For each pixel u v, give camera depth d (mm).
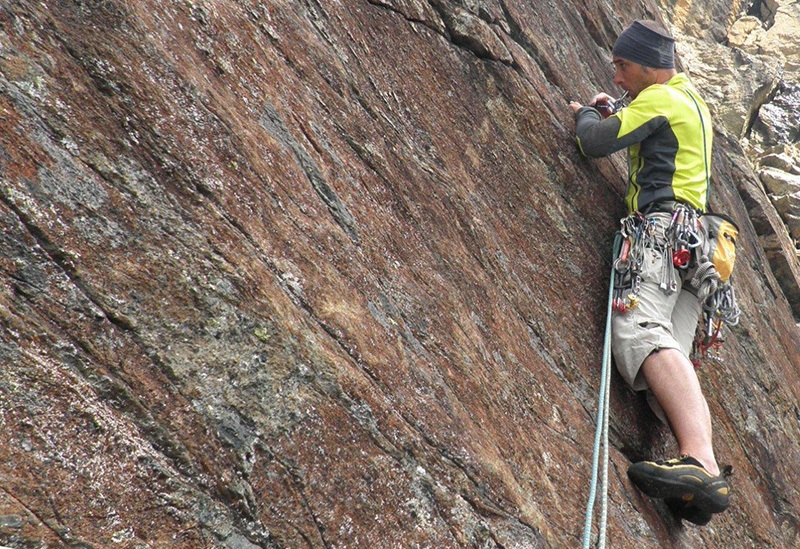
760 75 9625
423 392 2115
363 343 2023
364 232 2295
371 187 2445
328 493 1740
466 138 3045
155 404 1541
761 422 4105
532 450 2408
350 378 1914
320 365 1864
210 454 1581
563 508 2379
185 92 1897
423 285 2410
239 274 1799
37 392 1382
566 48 4133
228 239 1830
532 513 2201
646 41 3387
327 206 2205
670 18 10555
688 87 3373
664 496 2723
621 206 3678
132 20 1842
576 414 2773
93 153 1650
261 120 2123
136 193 1696
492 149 3150
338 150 2381
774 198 7797
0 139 1497
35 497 1312
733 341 4344
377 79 2736
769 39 10836
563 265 3184
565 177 3434
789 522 3916
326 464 1765
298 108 2297
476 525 2010
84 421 1425
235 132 1986
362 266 2205
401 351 2150
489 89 3266
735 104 9352
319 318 1953
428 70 3012
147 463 1483
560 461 2512
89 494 1381
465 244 2740
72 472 1373
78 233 1558
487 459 2150
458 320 2459
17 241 1464
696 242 3055
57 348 1443
